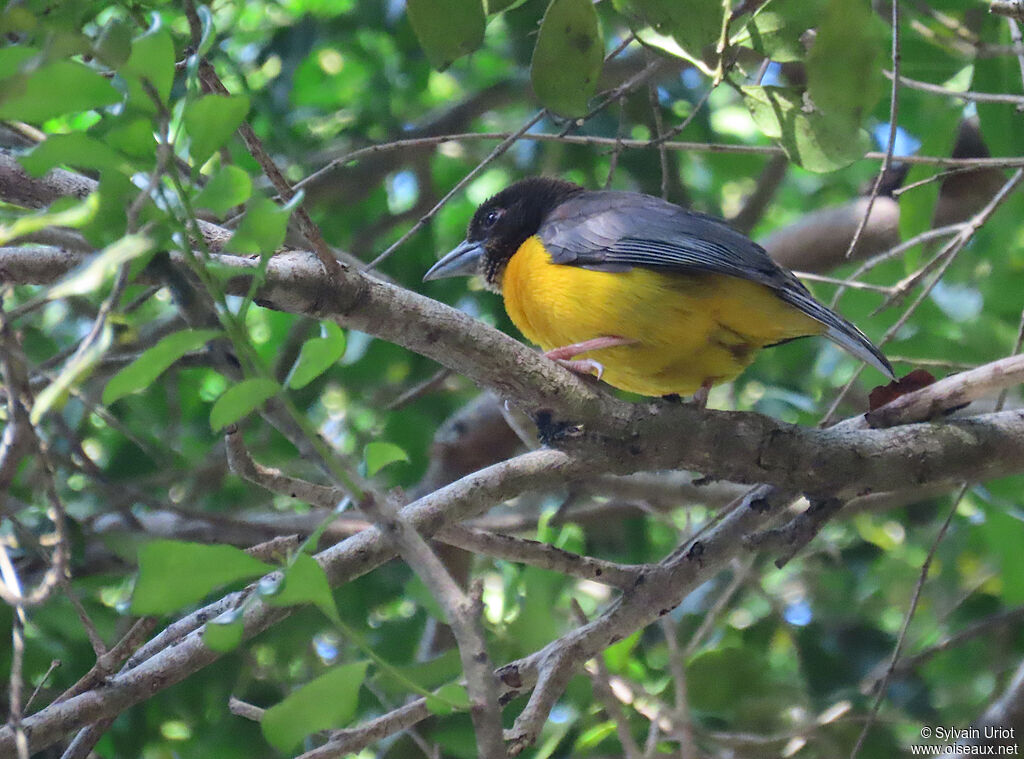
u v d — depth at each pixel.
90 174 10.34
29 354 12.96
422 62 16.97
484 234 12.77
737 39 8.18
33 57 5.02
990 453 9.04
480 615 5.32
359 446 14.88
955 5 12.27
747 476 8.75
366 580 12.84
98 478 9.89
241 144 15.42
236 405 5.16
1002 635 13.84
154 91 5.04
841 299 14.24
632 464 8.52
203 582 5.46
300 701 5.67
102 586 12.02
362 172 16.06
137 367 4.94
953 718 12.75
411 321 7.50
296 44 15.48
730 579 13.45
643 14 8.21
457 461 14.66
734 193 19.70
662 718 9.51
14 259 7.13
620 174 16.59
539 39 8.32
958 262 14.56
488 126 17.91
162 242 5.08
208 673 11.92
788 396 13.98
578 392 8.14
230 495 14.12
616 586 8.98
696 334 10.27
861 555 14.80
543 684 8.43
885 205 14.95
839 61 7.94
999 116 11.74
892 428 9.12
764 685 10.94
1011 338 13.99
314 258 7.20
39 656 11.01
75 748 7.95
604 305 10.20
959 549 14.48
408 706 7.63
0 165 7.82
